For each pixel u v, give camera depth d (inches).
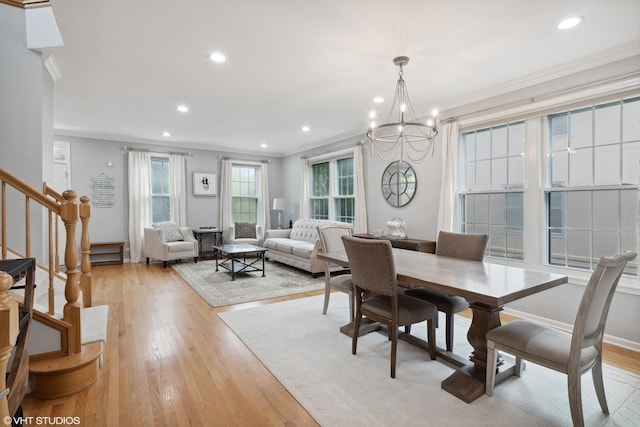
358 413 71.5
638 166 105.9
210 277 201.9
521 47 104.5
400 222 185.3
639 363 94.2
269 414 71.5
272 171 319.0
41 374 74.5
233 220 300.8
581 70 115.3
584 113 118.6
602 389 71.1
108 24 90.5
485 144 149.9
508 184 141.6
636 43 101.0
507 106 137.8
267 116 186.9
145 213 254.5
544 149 128.8
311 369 90.6
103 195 242.5
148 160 256.4
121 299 155.9
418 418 69.9
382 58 112.2
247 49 105.5
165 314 135.2
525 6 83.0
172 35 96.5
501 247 143.9
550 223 128.3
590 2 81.2
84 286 121.2
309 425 68.1
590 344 65.5
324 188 267.4
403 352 101.0
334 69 121.3
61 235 221.0
